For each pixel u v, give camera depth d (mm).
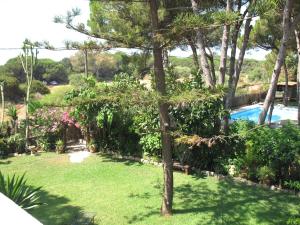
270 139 9641
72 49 7141
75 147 14852
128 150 12953
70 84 33750
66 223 7688
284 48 10891
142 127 12125
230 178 10289
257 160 9930
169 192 8031
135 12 7961
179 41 7219
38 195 9516
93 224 7652
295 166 9281
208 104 10633
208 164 11094
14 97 28438
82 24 7023
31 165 12523
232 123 11672
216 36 13680
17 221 2344
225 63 11414
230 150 10812
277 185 9562
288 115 25094
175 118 10945
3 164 12781
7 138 14336
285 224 7441
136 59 8031
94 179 10750
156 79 7453
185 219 7848
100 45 7207
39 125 14711
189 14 6719
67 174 11320
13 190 7047
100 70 37062
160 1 8016
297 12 13250
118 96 7234
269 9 6117
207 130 10883
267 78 36281
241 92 29625
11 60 38156
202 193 9344
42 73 42719
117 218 8008
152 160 12078
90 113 13156
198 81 10969
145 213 8227
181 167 11023
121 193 9516
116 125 13219
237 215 7973
